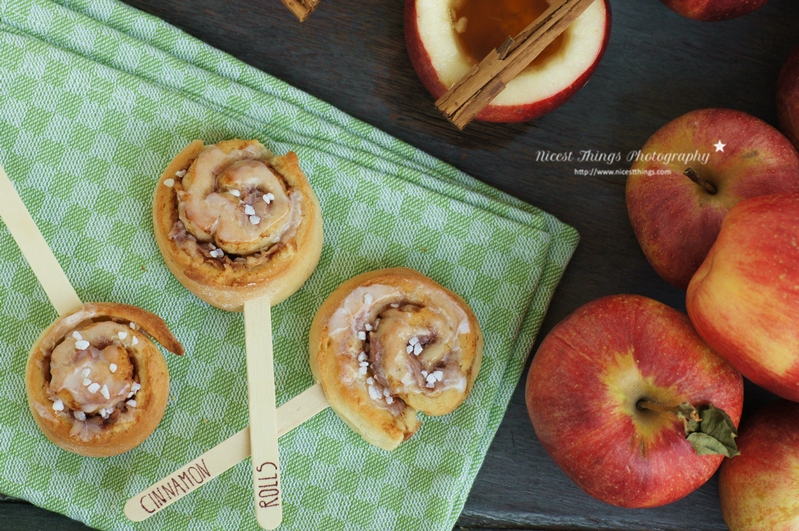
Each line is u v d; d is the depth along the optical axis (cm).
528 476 69
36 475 67
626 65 70
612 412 63
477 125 69
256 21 69
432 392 65
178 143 68
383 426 65
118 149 67
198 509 67
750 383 69
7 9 67
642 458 63
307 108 69
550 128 70
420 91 69
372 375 65
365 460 68
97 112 67
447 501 67
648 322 64
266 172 64
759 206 62
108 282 67
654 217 66
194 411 67
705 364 63
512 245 68
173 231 65
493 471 69
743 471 65
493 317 68
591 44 65
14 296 67
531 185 70
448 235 68
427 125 69
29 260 65
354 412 65
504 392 68
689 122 65
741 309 61
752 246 61
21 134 67
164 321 67
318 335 66
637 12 69
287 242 65
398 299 66
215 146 65
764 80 69
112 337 65
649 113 69
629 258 70
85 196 67
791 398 63
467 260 68
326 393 65
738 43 70
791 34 70
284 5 69
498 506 69
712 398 63
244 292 64
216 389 67
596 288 70
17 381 67
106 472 67
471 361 66
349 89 69
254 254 65
